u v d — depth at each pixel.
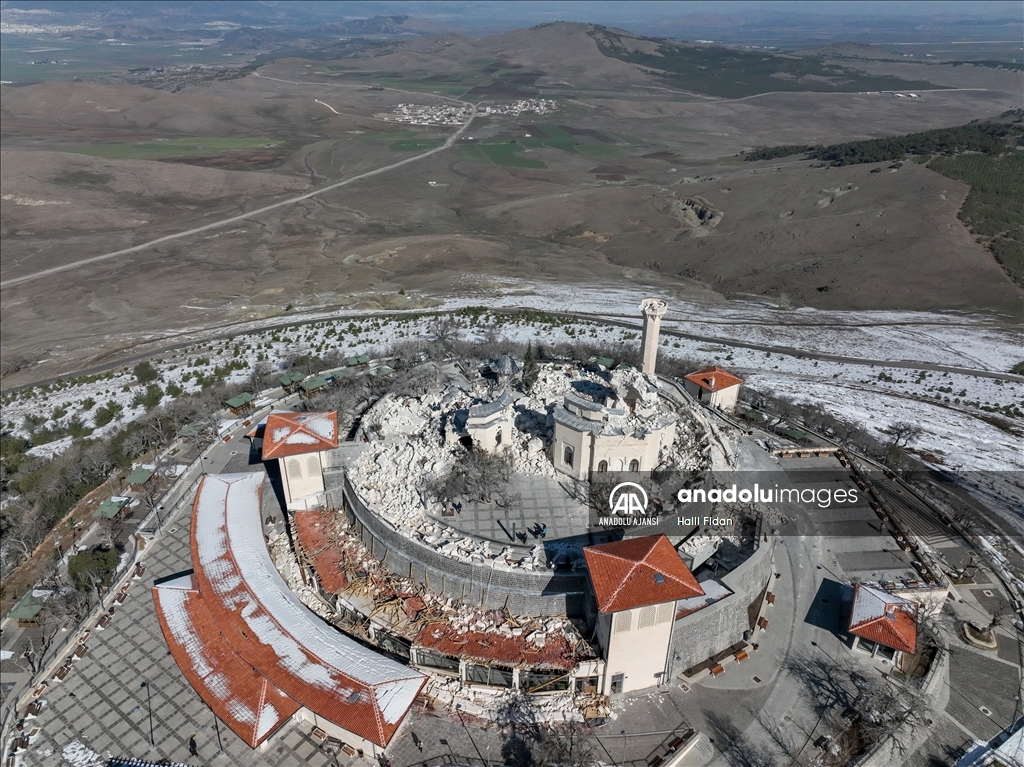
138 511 86.19
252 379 122.75
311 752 54.38
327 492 78.44
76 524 85.31
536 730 55.66
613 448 72.94
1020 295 176.62
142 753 54.81
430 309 178.25
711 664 61.53
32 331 175.75
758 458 92.38
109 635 66.00
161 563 75.75
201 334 165.25
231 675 57.47
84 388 136.12
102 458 96.25
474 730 55.69
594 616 60.25
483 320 162.38
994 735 55.94
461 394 90.94
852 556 74.94
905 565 73.88
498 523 68.94
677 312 180.50
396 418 86.62
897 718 55.75
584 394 89.56
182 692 60.22
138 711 58.41
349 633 61.97
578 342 141.38
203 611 63.53
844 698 58.69
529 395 91.50
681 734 55.34
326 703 52.72
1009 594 71.69
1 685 62.12
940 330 162.50
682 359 132.25
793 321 172.88
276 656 56.88
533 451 79.00
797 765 53.16
